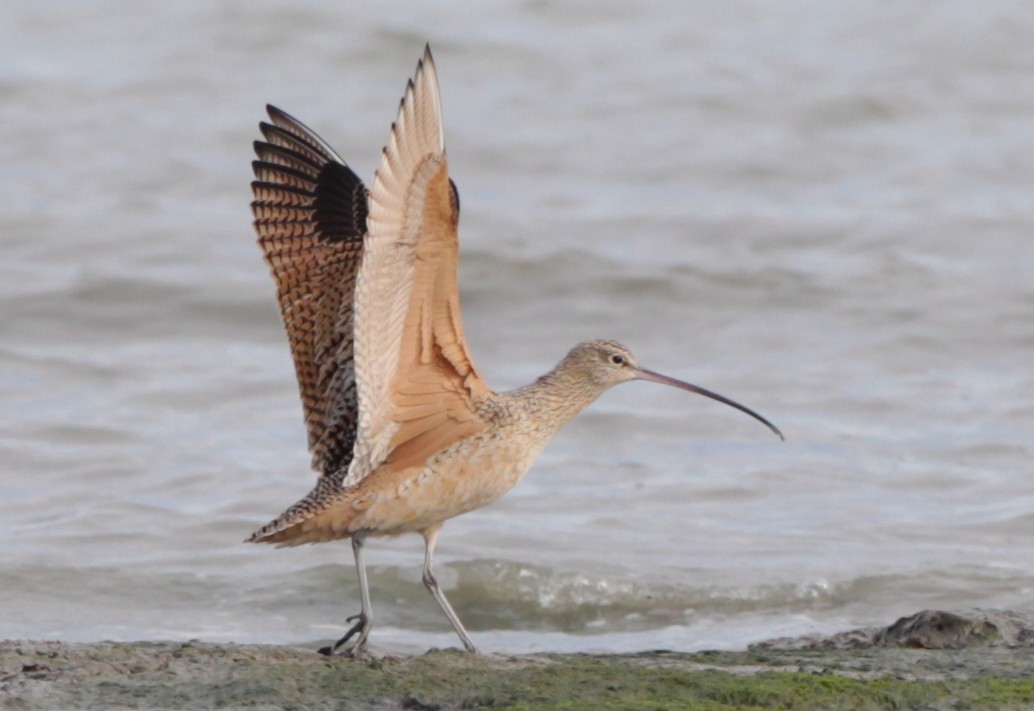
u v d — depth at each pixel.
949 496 14.84
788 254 22.98
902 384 18.25
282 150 9.80
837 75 30.08
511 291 21.44
